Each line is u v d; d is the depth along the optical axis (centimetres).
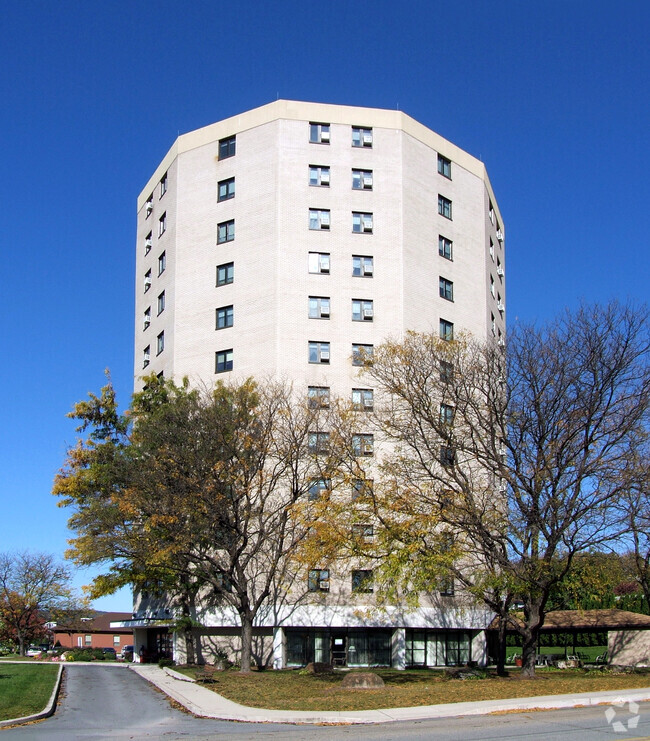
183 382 4950
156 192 6400
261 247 5475
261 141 5669
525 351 3603
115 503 4234
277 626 4750
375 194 5625
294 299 5353
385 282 5484
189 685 3256
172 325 5731
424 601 4956
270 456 4269
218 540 4019
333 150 5656
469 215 6169
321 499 3631
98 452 4550
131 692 3173
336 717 2191
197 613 4891
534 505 3300
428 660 5034
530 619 3500
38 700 2645
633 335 3425
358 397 5225
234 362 5394
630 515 3312
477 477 4459
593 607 6003
